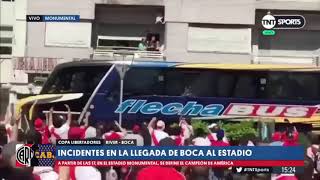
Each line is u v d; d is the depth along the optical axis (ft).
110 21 102.58
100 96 62.08
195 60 99.09
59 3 98.27
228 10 99.71
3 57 96.58
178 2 99.50
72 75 62.34
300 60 99.96
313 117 64.80
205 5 99.55
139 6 101.09
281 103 65.16
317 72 65.62
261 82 65.46
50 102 60.54
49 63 94.73
